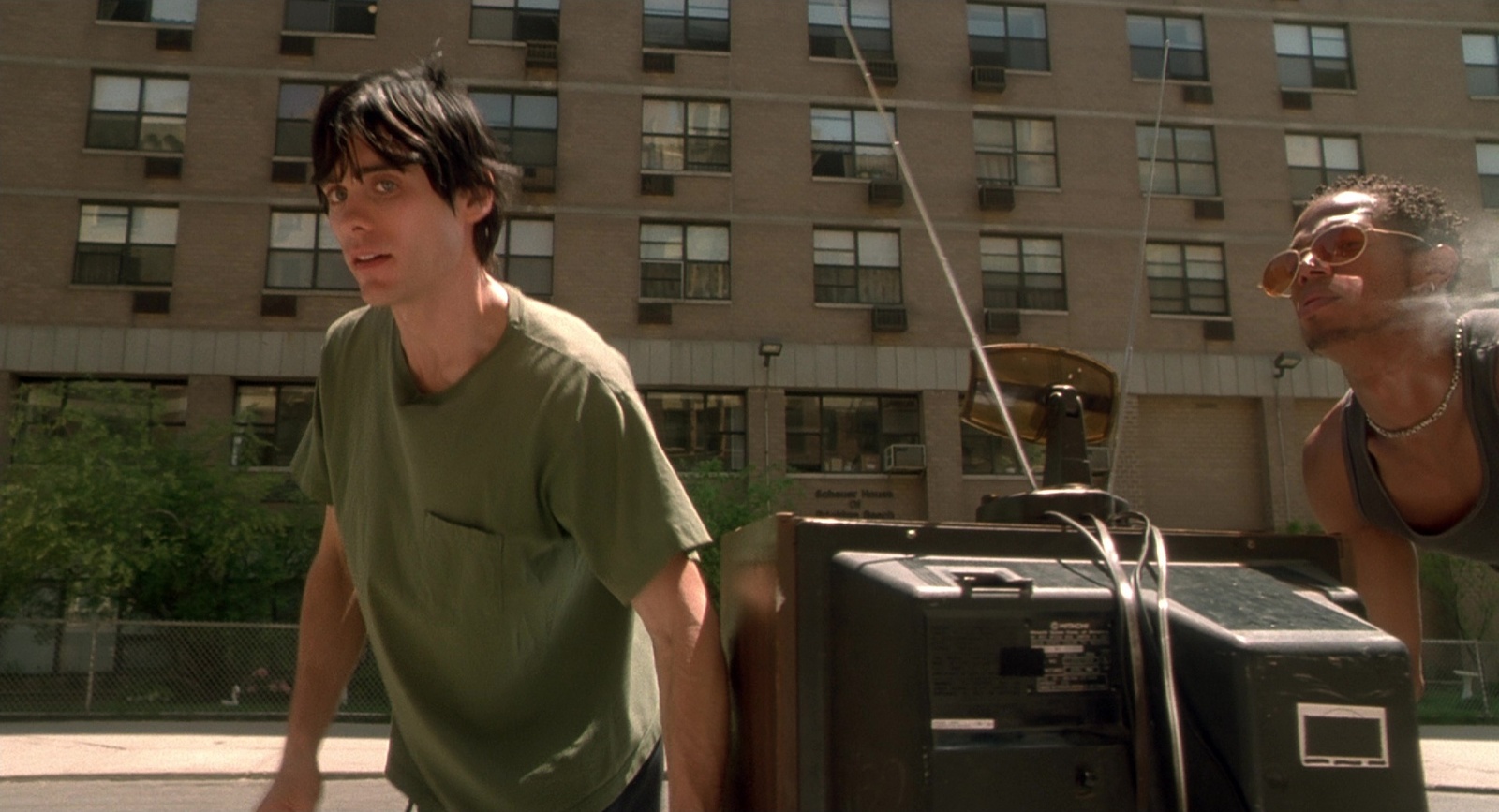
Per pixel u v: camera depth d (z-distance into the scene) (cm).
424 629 155
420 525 149
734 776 141
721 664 140
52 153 1825
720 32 2031
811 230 1975
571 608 160
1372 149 2127
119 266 1816
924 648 109
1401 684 108
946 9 2088
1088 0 2125
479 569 146
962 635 112
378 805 790
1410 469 159
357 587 163
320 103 131
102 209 1830
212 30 1902
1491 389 144
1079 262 2017
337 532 177
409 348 146
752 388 1909
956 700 111
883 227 1992
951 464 1925
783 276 1953
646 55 1988
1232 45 2142
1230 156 2098
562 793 158
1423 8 2200
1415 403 151
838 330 1948
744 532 144
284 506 1734
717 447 1912
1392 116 2141
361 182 128
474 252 141
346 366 162
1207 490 2000
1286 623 113
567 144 1941
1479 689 1485
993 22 2098
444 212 131
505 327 143
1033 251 2022
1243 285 2053
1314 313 144
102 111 1858
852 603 115
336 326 167
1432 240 143
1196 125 2105
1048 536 125
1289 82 2147
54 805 787
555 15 1994
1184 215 2064
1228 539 135
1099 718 115
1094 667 115
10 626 1297
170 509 1474
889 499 1928
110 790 856
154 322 1798
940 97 2050
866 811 109
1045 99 2072
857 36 2058
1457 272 149
